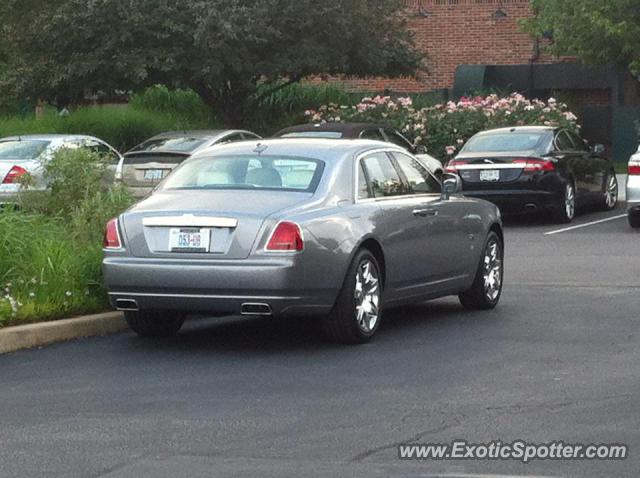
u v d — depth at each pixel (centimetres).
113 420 1064
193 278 1355
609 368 1277
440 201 1606
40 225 1706
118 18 3891
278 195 1412
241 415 1077
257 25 3884
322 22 4044
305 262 1355
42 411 1102
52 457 945
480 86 5119
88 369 1298
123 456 945
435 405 1112
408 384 1205
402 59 4356
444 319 1625
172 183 1478
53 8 4044
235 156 1495
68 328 1483
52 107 4900
